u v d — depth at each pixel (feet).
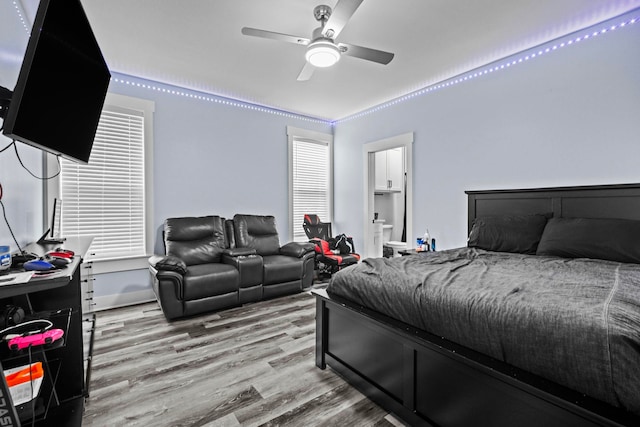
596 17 7.97
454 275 5.49
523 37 8.92
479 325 4.05
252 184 14.58
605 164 8.16
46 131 4.45
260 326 9.14
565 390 3.23
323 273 15.61
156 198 11.94
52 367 4.79
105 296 10.81
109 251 10.98
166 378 6.33
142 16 7.79
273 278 11.66
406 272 5.81
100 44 9.14
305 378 6.33
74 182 10.30
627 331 2.97
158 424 4.98
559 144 9.00
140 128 11.58
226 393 5.82
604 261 6.59
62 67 4.69
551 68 9.13
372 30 8.50
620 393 2.85
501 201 10.06
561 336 3.30
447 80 11.87
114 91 11.00
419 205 12.96
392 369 5.17
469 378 4.04
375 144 15.01
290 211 15.88
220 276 10.25
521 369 3.63
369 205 15.70
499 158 10.37
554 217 8.75
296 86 12.50
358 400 5.61
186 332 8.70
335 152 17.65
